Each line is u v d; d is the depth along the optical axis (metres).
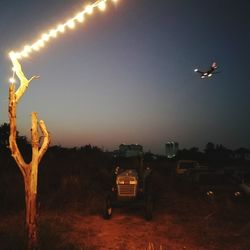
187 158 62.56
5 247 7.81
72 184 16.88
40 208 13.45
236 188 18.59
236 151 62.12
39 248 7.43
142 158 14.46
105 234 10.16
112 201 12.52
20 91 7.34
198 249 8.77
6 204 13.45
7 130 31.81
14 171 20.89
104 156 38.00
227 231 10.48
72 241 8.95
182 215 12.95
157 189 20.14
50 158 28.89
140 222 11.80
